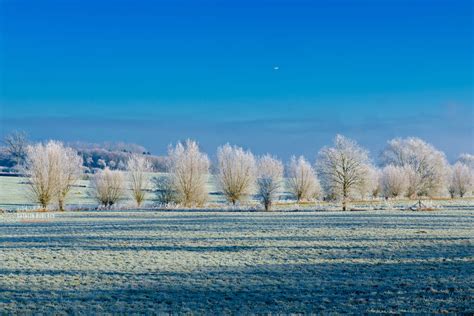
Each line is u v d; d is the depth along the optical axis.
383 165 123.19
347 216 57.97
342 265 25.11
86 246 32.94
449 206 79.38
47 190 72.25
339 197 82.44
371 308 17.00
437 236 37.00
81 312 16.88
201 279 21.95
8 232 42.09
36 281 21.73
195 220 52.78
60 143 76.62
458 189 114.62
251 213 63.81
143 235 38.78
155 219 54.38
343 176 81.19
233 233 39.75
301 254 28.78
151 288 20.30
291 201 88.88
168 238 36.78
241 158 83.69
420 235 37.75
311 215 60.03
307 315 16.28
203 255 28.67
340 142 82.19
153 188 80.75
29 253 29.95
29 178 72.62
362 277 22.06
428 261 25.98
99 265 25.62
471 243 32.91
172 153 79.38
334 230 41.72
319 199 92.75
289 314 16.42
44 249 31.67
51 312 16.86
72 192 86.75
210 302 18.05
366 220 51.97
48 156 73.12
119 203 79.19
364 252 29.33
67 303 18.03
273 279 21.84
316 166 84.31
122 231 41.81
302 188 91.31
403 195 105.94
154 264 25.81
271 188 71.25
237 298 18.56
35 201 72.94
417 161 113.62
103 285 20.89
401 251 29.56
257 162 90.06
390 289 19.72
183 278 22.19
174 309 17.17
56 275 23.05
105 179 77.94
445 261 25.91
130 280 21.86
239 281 21.48
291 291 19.59
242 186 82.56
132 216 59.06
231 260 26.88
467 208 73.50
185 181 78.00
